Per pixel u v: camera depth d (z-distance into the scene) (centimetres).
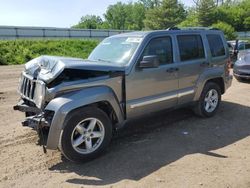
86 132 463
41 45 3138
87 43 3681
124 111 511
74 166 455
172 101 589
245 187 389
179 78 595
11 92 1017
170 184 398
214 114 695
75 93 454
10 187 398
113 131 521
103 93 471
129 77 507
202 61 645
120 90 500
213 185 394
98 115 468
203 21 6731
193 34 640
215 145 527
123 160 471
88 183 406
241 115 702
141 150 507
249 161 463
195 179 410
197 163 457
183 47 611
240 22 7288
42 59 493
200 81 641
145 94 536
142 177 418
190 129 606
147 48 542
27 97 486
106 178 418
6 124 646
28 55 2652
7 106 807
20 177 423
